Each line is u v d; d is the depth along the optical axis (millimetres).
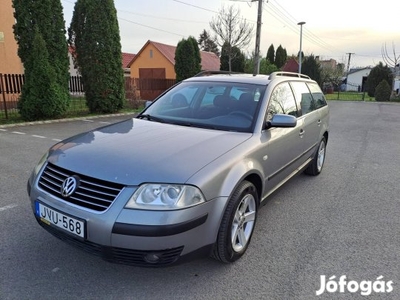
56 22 11391
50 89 10953
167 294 2504
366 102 29703
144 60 28422
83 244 2381
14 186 4621
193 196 2340
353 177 5637
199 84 4059
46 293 2465
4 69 14484
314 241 3373
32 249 3029
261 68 33344
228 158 2707
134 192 2275
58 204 2455
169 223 2236
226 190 2590
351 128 11805
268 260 3002
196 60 21438
